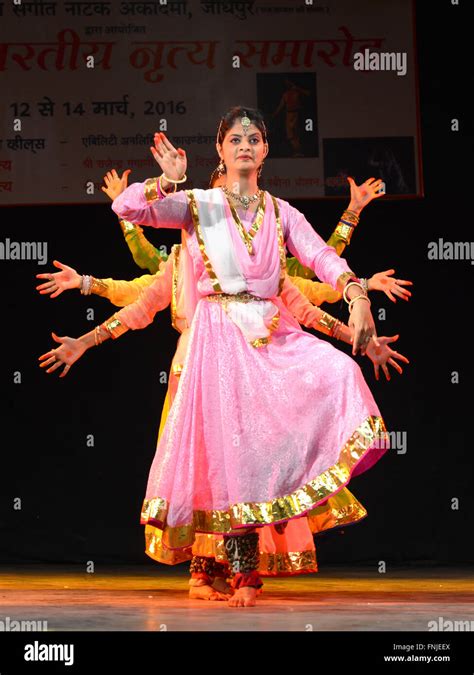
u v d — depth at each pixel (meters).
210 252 7.90
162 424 8.83
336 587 9.87
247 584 7.44
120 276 16.00
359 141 15.26
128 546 15.70
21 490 15.73
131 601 7.96
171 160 7.67
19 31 15.23
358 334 7.70
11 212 15.91
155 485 7.64
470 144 15.99
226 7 15.22
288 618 6.36
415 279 16.06
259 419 7.54
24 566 14.96
